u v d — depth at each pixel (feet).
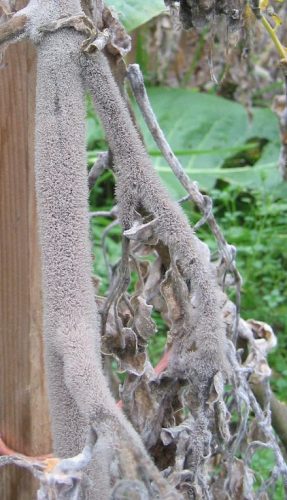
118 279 1.50
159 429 1.52
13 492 1.54
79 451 1.14
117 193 1.28
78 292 1.14
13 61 1.37
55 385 1.15
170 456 1.54
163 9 1.88
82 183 1.18
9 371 1.51
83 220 1.17
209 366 1.38
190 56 5.67
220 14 1.64
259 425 1.79
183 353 1.39
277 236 4.77
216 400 1.43
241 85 4.41
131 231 1.27
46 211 1.16
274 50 5.05
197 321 1.35
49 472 1.10
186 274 1.32
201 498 1.50
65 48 1.19
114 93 1.22
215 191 4.94
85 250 1.16
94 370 1.09
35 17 1.21
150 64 5.47
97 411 1.06
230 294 3.80
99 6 1.41
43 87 1.19
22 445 1.52
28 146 1.40
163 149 1.63
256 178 5.09
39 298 1.47
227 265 1.77
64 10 1.21
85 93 1.24
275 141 5.25
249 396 1.75
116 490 1.09
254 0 1.67
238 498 1.79
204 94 5.39
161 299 1.53
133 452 1.06
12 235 1.45
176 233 1.29
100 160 1.53
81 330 1.13
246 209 5.47
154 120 1.58
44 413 1.51
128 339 1.49
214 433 1.59
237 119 5.28
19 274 1.46
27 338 1.48
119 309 1.57
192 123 5.25
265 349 1.93
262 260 4.71
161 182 1.28
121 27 1.43
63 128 1.17
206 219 1.71
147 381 1.51
